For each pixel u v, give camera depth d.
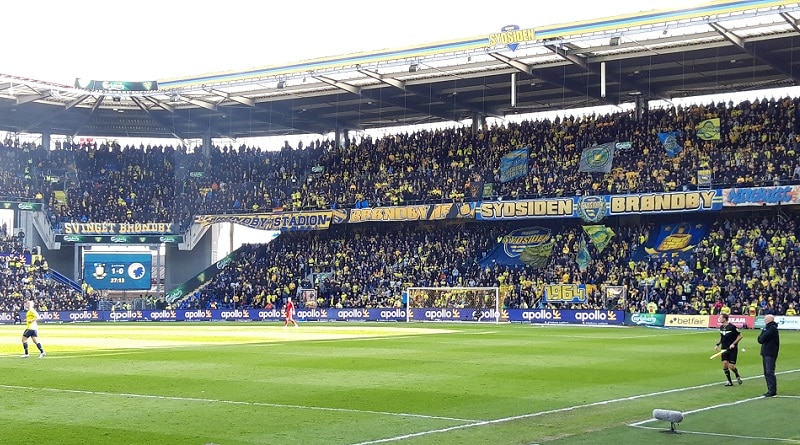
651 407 19.81
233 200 80.62
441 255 71.81
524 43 55.38
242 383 24.06
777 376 26.28
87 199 81.06
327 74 64.69
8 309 69.62
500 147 73.50
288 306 56.81
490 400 20.84
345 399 20.91
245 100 74.12
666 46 57.53
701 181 62.38
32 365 29.20
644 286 61.38
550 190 68.50
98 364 29.50
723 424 17.23
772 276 58.41
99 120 82.62
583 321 61.41
